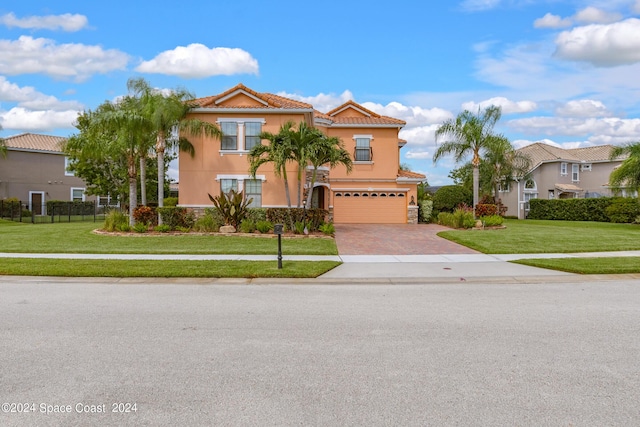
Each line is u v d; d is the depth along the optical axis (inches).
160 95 824.3
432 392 177.6
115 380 188.7
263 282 420.5
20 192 1551.4
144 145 887.7
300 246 652.7
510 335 251.9
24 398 172.2
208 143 908.6
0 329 261.4
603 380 189.9
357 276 448.1
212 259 534.0
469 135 1072.8
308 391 178.1
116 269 454.9
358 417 157.6
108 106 868.0
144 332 256.2
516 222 1396.4
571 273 469.4
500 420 155.9
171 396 173.6
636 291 382.0
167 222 817.5
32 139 1652.3
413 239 773.3
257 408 164.1
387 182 1153.4
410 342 238.8
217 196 855.1
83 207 1608.0
